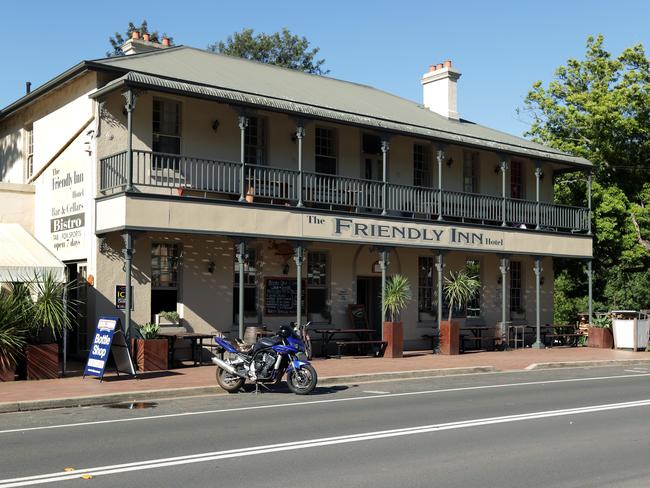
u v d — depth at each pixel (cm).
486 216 2702
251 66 2662
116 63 2027
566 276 3803
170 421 1136
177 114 2134
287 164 2350
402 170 2653
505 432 1042
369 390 1557
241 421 1134
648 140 3456
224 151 2216
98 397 1357
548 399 1406
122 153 1873
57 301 1669
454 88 3023
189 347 2078
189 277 2109
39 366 1622
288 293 2323
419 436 1007
